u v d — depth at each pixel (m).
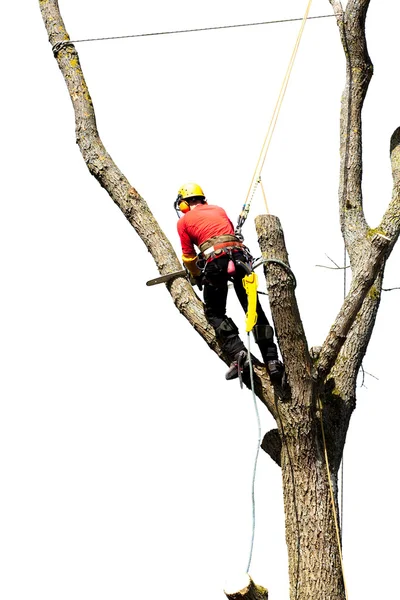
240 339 12.47
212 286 12.45
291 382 12.32
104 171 13.86
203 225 12.55
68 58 14.55
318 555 12.42
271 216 12.14
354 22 14.27
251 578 11.73
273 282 11.92
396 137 14.81
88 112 14.21
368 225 14.06
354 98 14.49
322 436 12.72
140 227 13.62
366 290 12.41
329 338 12.57
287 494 12.70
